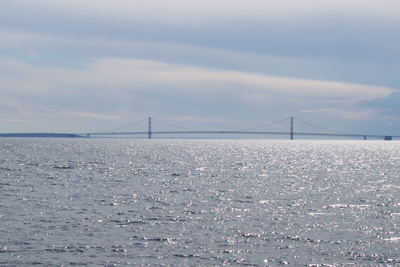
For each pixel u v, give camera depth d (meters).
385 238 34.38
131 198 50.94
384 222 39.72
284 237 34.41
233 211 44.03
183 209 44.66
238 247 31.78
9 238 32.88
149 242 32.69
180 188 60.34
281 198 52.56
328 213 43.62
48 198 49.81
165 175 77.56
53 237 33.50
